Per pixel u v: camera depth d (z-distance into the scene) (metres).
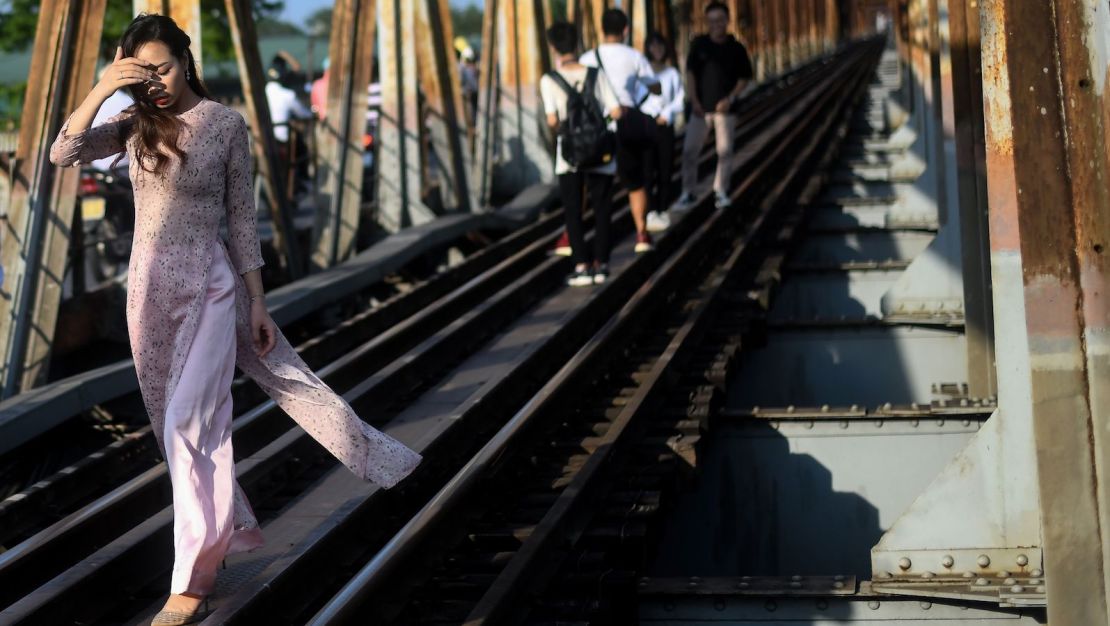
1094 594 3.43
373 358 8.05
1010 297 4.61
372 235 13.56
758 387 8.95
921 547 4.72
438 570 4.86
